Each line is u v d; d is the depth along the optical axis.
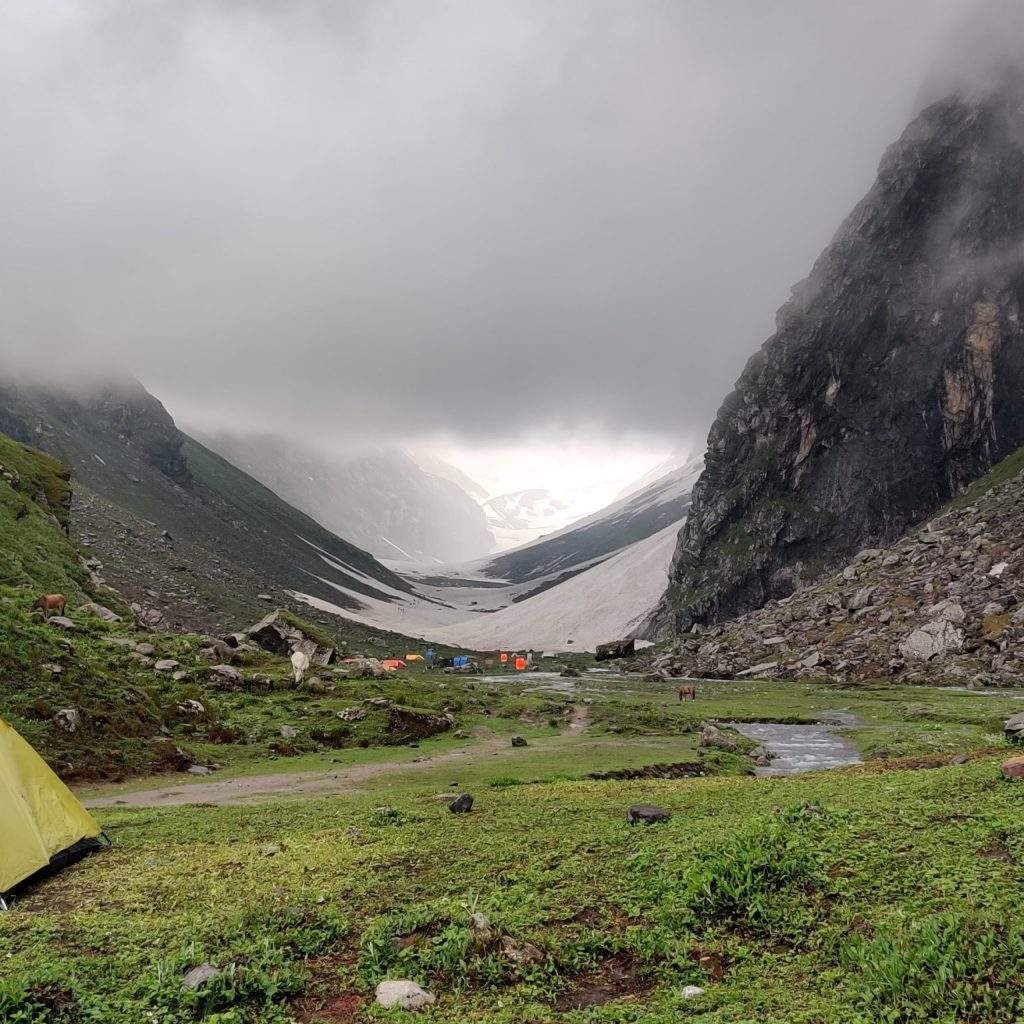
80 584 60.50
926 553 107.50
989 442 173.12
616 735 45.81
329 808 19.94
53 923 11.48
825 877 10.66
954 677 76.50
